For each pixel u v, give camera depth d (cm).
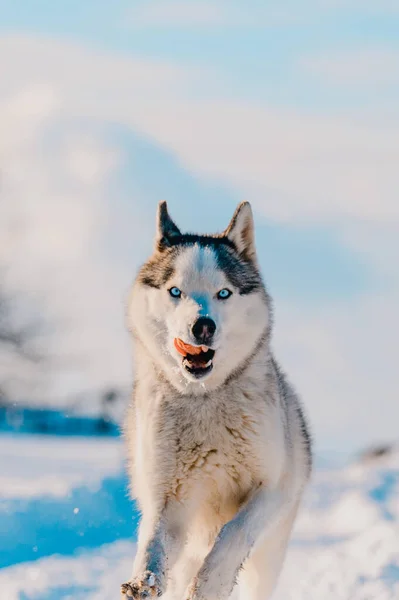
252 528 925
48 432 3525
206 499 992
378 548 1259
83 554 1312
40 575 1195
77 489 1547
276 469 971
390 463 1975
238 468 970
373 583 1142
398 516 1502
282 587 1181
